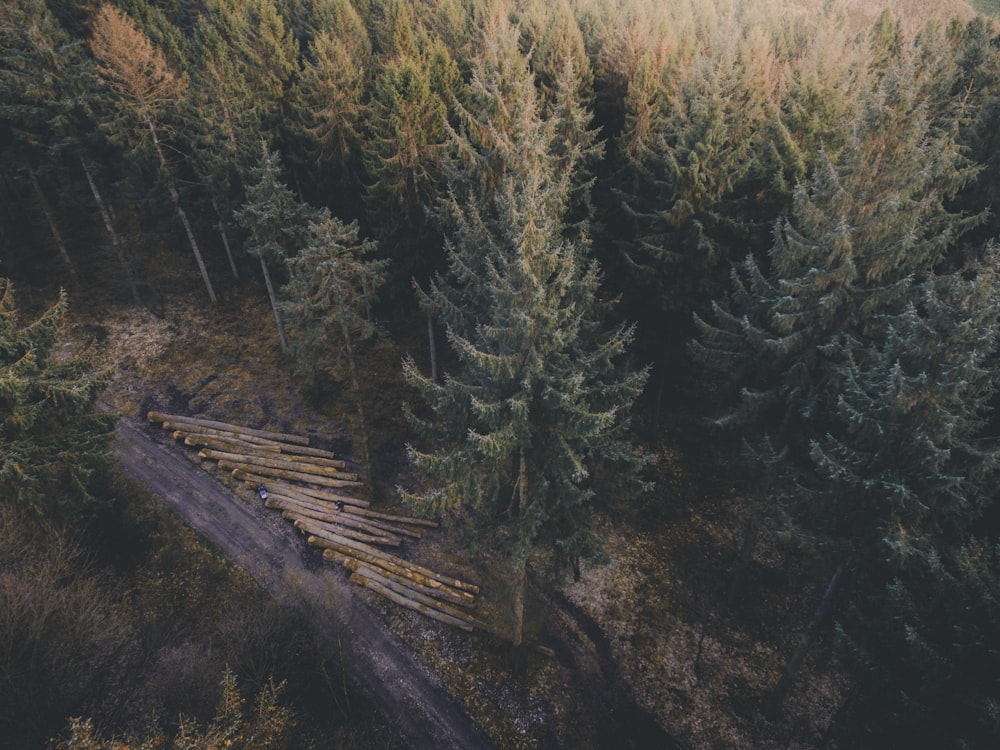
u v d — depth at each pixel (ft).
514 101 70.38
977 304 43.83
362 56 121.29
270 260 93.50
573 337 53.83
